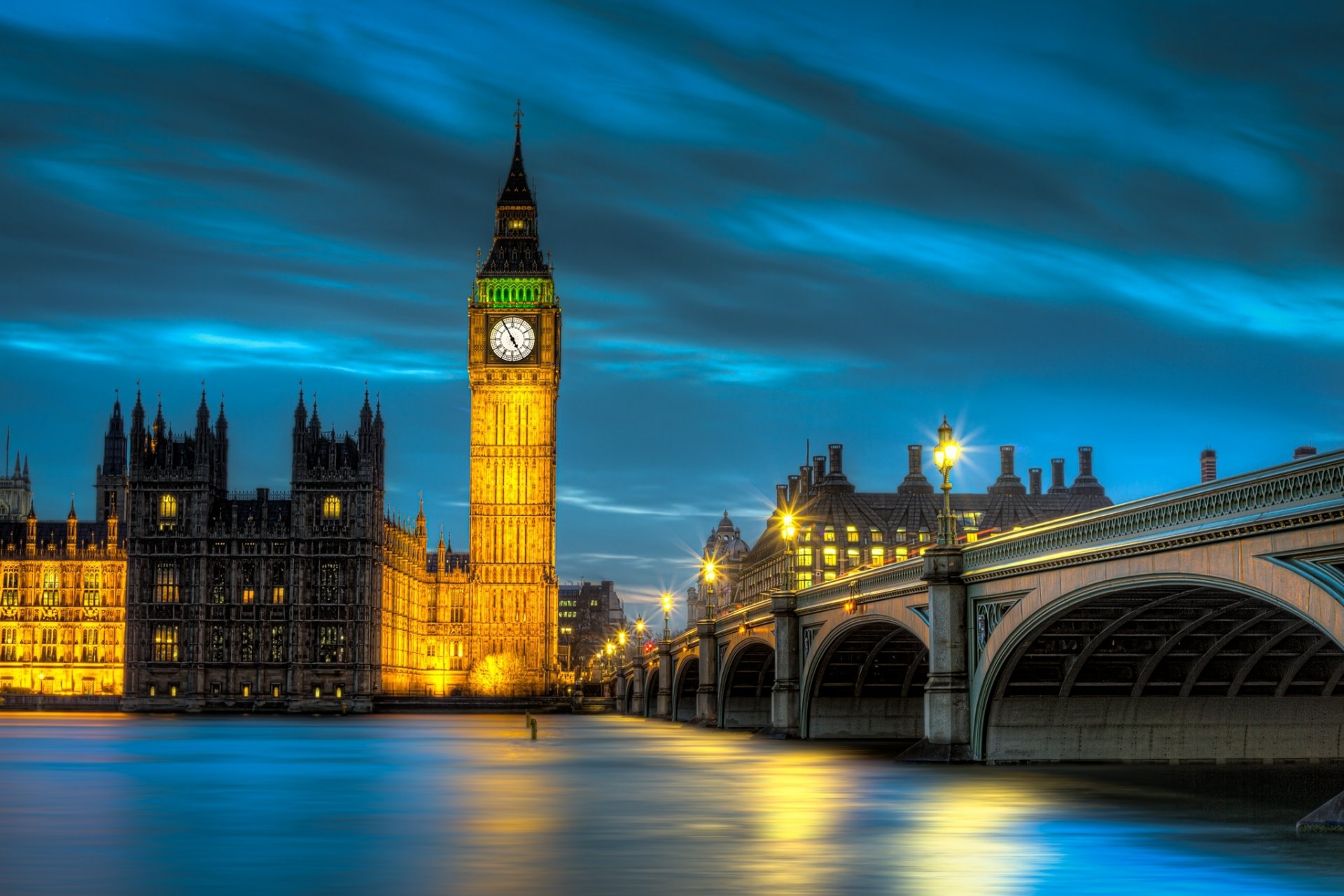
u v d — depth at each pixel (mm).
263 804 52562
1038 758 64375
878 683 100375
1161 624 59562
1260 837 40219
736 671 137000
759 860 36062
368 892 31297
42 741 112688
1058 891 31328
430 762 80625
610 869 34656
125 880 33188
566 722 179875
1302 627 59781
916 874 33625
